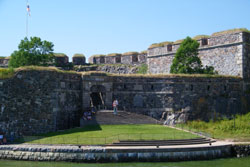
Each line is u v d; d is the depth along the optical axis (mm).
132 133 38594
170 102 50656
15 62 54250
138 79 50688
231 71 53812
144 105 50438
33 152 33812
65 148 33312
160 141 35719
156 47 63062
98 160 32812
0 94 40188
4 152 34750
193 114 50719
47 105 42156
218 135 42531
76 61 65875
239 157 36344
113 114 46406
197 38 59188
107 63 66812
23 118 40969
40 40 56938
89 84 48312
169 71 60688
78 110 47938
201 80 51438
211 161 33969
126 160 32938
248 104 52750
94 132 39156
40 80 42156
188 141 36688
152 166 31281
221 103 51281
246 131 43500
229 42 54188
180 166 31453
